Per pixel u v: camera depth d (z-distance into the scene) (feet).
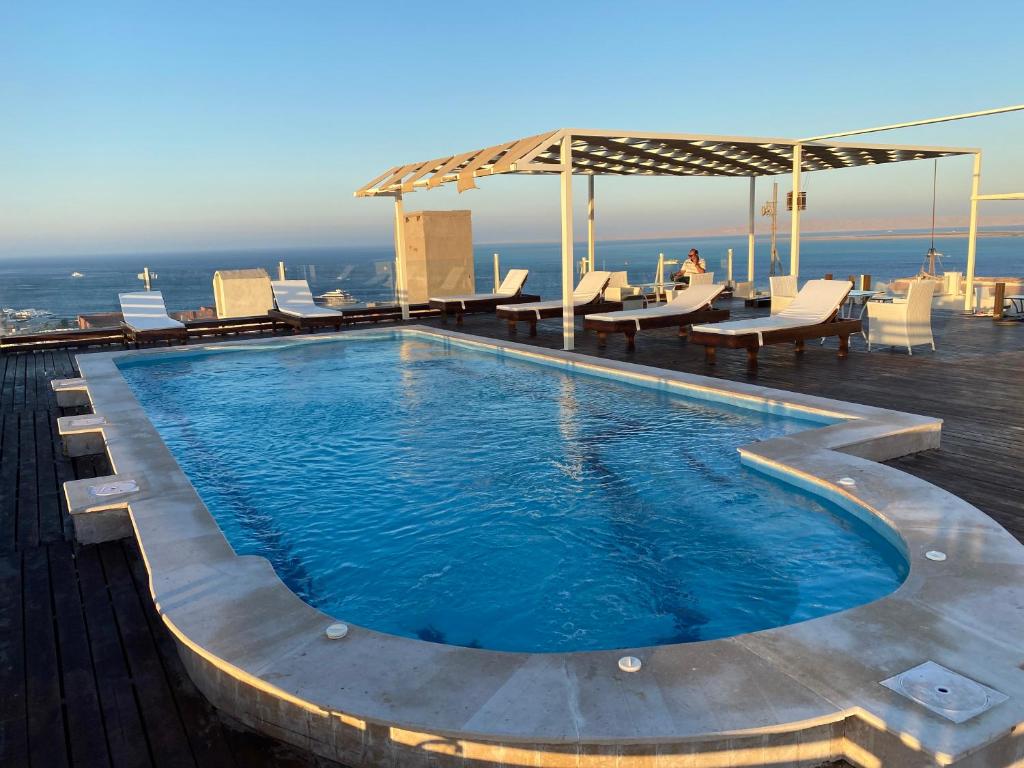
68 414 23.41
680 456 17.63
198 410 24.75
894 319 28.02
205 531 11.65
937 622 8.11
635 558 12.41
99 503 13.00
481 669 7.40
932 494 12.46
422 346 37.86
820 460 14.46
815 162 45.09
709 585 11.32
